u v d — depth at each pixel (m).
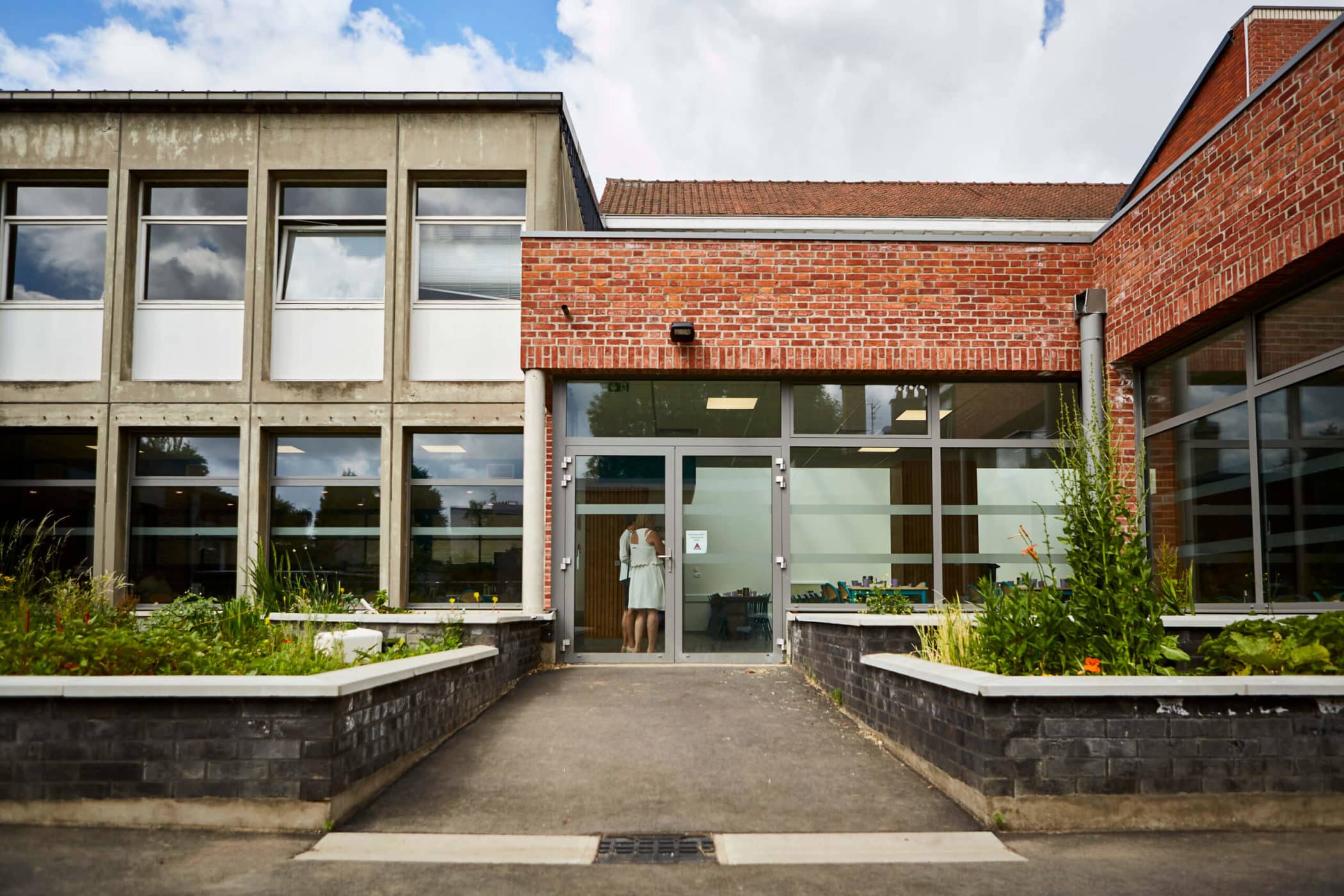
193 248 11.42
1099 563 5.29
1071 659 5.10
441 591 11.01
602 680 8.41
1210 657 5.25
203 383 10.91
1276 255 6.56
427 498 11.12
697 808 4.66
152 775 4.28
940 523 9.79
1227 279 7.17
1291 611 6.88
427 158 11.20
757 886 3.62
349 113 11.25
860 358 9.48
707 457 9.92
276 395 10.88
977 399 9.92
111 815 4.26
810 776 5.19
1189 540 8.32
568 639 9.70
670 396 9.97
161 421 10.84
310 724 4.32
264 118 11.23
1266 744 4.31
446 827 4.38
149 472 11.12
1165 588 6.11
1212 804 4.27
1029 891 3.52
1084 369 9.28
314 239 11.45
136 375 11.11
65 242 11.48
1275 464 7.14
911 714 5.39
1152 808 4.27
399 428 10.84
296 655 5.88
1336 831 4.23
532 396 9.59
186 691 4.28
